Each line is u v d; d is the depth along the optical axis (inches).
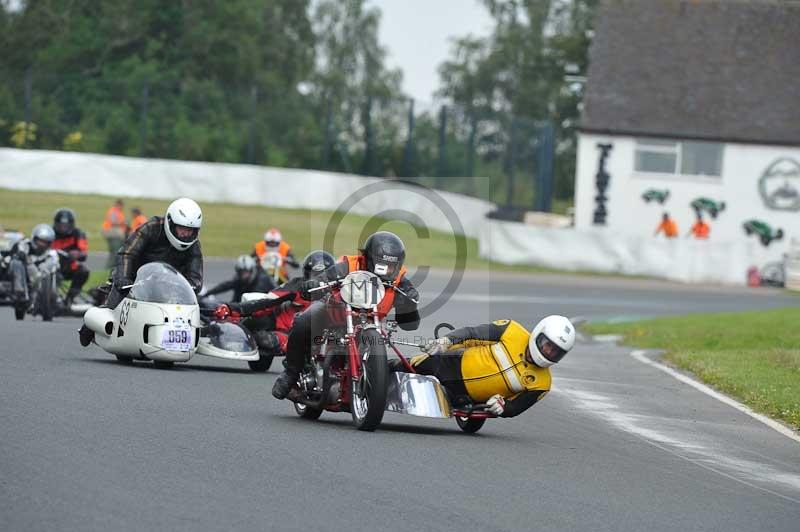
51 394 1565.0
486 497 1125.1
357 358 1469.0
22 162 6633.9
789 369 2485.2
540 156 7101.4
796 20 7504.9
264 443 1317.7
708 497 1229.1
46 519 932.0
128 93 7608.3
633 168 7017.7
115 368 1958.7
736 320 3641.7
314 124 7711.6
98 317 2098.9
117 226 4837.6
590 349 3090.6
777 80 7239.2
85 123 7347.4
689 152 7003.0
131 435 1300.4
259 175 6884.8
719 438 1694.1
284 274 2908.5
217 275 4628.4
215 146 7421.3
